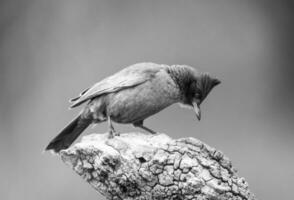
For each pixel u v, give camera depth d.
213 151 7.59
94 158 7.66
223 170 7.53
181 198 7.48
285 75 18.00
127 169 7.52
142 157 7.57
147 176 7.48
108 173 7.57
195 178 7.40
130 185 7.55
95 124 10.91
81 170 7.77
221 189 7.36
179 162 7.47
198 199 7.40
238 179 7.53
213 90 17.08
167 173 7.46
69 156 7.81
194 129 15.75
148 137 8.27
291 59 18.09
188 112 15.66
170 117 15.59
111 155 7.49
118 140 7.88
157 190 7.50
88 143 7.81
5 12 18.30
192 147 7.61
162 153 7.55
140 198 7.58
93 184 7.75
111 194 7.67
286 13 18.45
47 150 10.83
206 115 16.62
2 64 18.02
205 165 7.47
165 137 8.14
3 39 18.22
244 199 7.44
